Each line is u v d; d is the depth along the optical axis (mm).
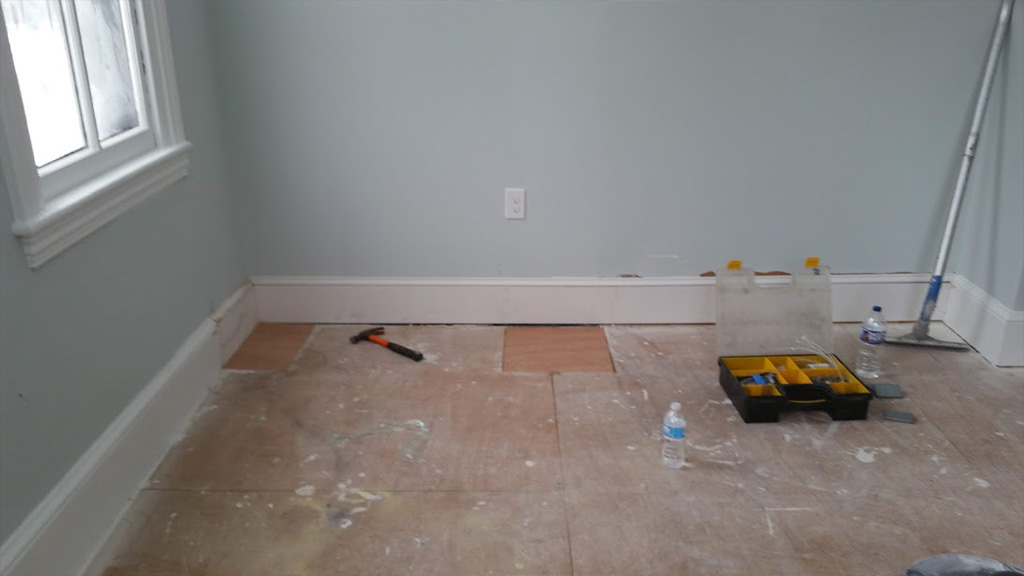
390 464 1930
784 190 2504
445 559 1627
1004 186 2338
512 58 2336
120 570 1596
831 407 2113
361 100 2389
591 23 2293
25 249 1423
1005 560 1630
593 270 2617
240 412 2148
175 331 2086
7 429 1388
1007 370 2396
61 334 1552
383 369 2389
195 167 2203
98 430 1696
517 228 2559
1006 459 1963
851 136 2434
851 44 2322
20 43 1542
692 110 2398
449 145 2443
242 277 2584
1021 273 2285
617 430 2082
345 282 2623
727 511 1771
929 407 2195
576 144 2441
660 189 2502
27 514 1444
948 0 2273
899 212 2535
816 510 1774
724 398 2244
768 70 2350
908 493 1834
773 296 2398
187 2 2148
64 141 1671
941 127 2424
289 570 1597
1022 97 2232
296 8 2279
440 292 2641
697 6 2275
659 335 2627
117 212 1740
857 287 2627
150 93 1964
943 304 2670
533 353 2500
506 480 1874
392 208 2529
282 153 2455
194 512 1758
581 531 1706
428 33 2309
